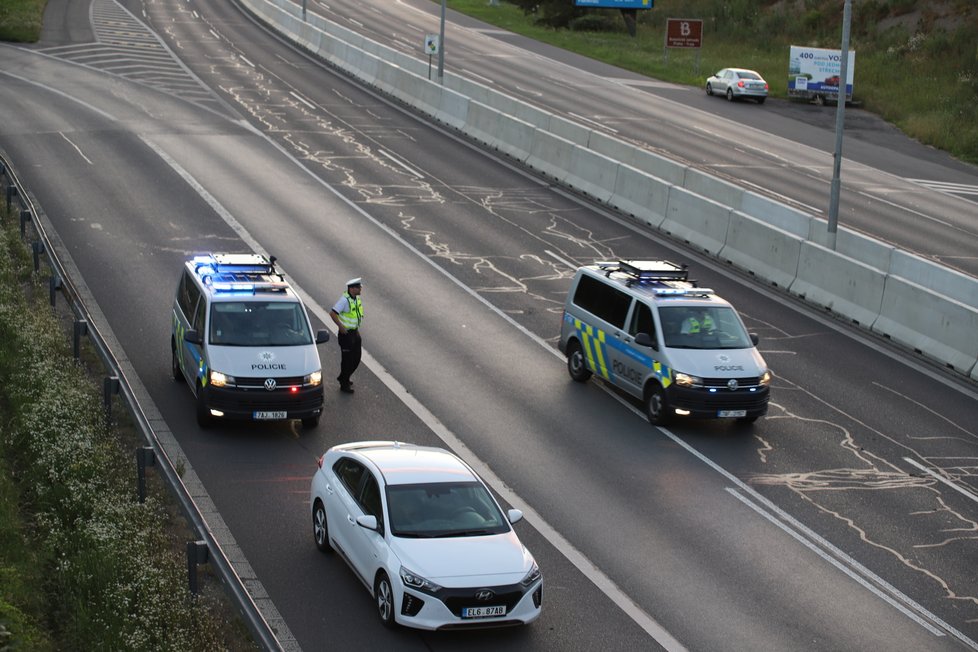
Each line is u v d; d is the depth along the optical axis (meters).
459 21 92.12
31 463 16.44
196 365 19.45
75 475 15.84
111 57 59.66
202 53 64.31
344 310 21.34
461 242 32.78
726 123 57.69
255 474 17.67
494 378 22.95
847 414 22.33
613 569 15.41
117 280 26.83
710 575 15.41
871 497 18.50
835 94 65.44
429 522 13.65
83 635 12.31
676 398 20.58
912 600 15.15
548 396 22.25
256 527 15.88
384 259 30.59
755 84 64.31
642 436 20.53
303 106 51.31
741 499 18.05
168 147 40.94
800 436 21.03
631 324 21.94
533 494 17.70
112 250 29.06
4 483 15.55
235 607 12.34
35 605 12.94
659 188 35.97
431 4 100.75
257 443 18.94
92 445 17.00
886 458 20.23
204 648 12.13
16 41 61.62
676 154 48.03
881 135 58.22
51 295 23.97
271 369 18.97
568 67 73.19
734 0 91.12
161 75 55.75
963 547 16.86
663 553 15.99
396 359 23.53
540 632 13.55
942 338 25.88
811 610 14.64
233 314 19.78
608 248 33.28
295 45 70.56
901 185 46.59
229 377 18.77
